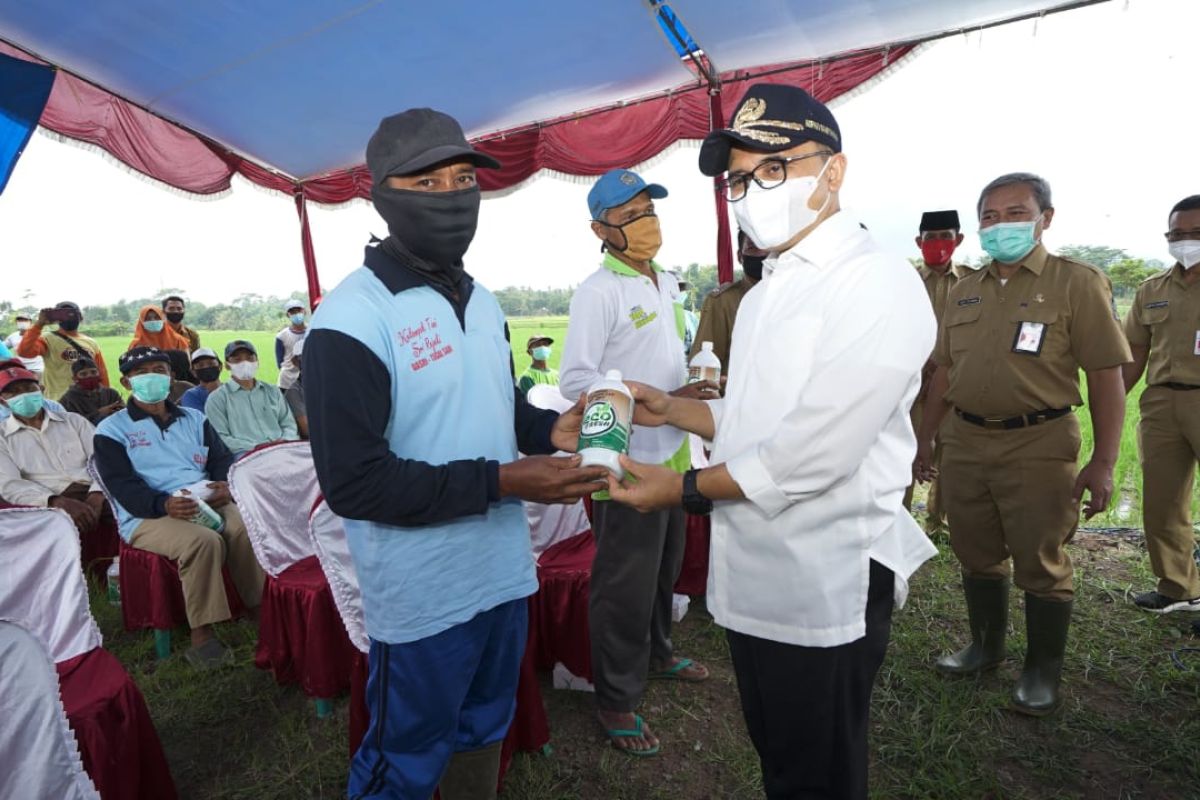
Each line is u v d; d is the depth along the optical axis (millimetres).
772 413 1277
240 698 2729
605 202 2270
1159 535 3152
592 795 2148
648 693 2676
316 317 1302
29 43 4707
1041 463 2316
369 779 1468
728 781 2201
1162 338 3057
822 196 1299
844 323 1168
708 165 1349
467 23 4105
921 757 2240
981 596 2641
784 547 1272
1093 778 2146
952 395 2523
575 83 5039
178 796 2102
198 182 6668
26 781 1231
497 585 1526
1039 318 2281
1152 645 2875
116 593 3615
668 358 2418
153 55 4695
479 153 1334
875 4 3617
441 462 1415
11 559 1868
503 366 1590
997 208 2279
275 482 2809
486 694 1645
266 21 4164
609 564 2230
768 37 4113
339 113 5641
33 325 6164
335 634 2580
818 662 1292
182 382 5578
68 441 3973
